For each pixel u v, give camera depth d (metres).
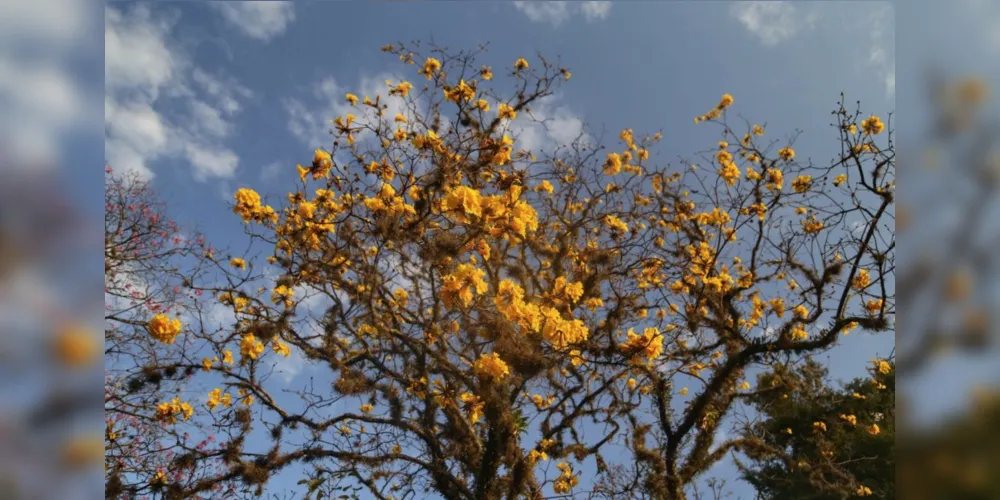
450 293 2.98
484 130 3.94
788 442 4.26
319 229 3.56
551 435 4.06
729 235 4.32
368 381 3.78
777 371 3.97
